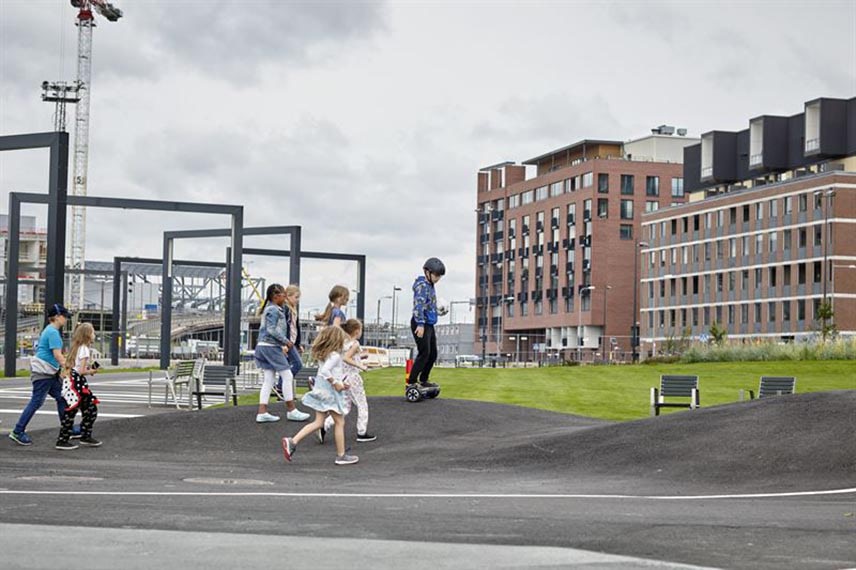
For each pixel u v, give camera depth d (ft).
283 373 59.57
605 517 31.19
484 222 469.57
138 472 44.47
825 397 54.54
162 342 235.81
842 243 277.03
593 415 92.63
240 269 181.68
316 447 55.26
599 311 387.14
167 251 235.40
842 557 24.79
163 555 23.25
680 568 22.90
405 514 30.99
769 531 28.53
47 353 54.34
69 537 25.18
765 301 303.07
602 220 388.37
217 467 48.42
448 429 59.52
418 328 63.98
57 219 143.74
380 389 113.09
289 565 22.44
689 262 339.57
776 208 299.17
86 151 527.81
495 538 26.48
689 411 57.21
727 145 327.26
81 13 516.73
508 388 118.73
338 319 57.82
